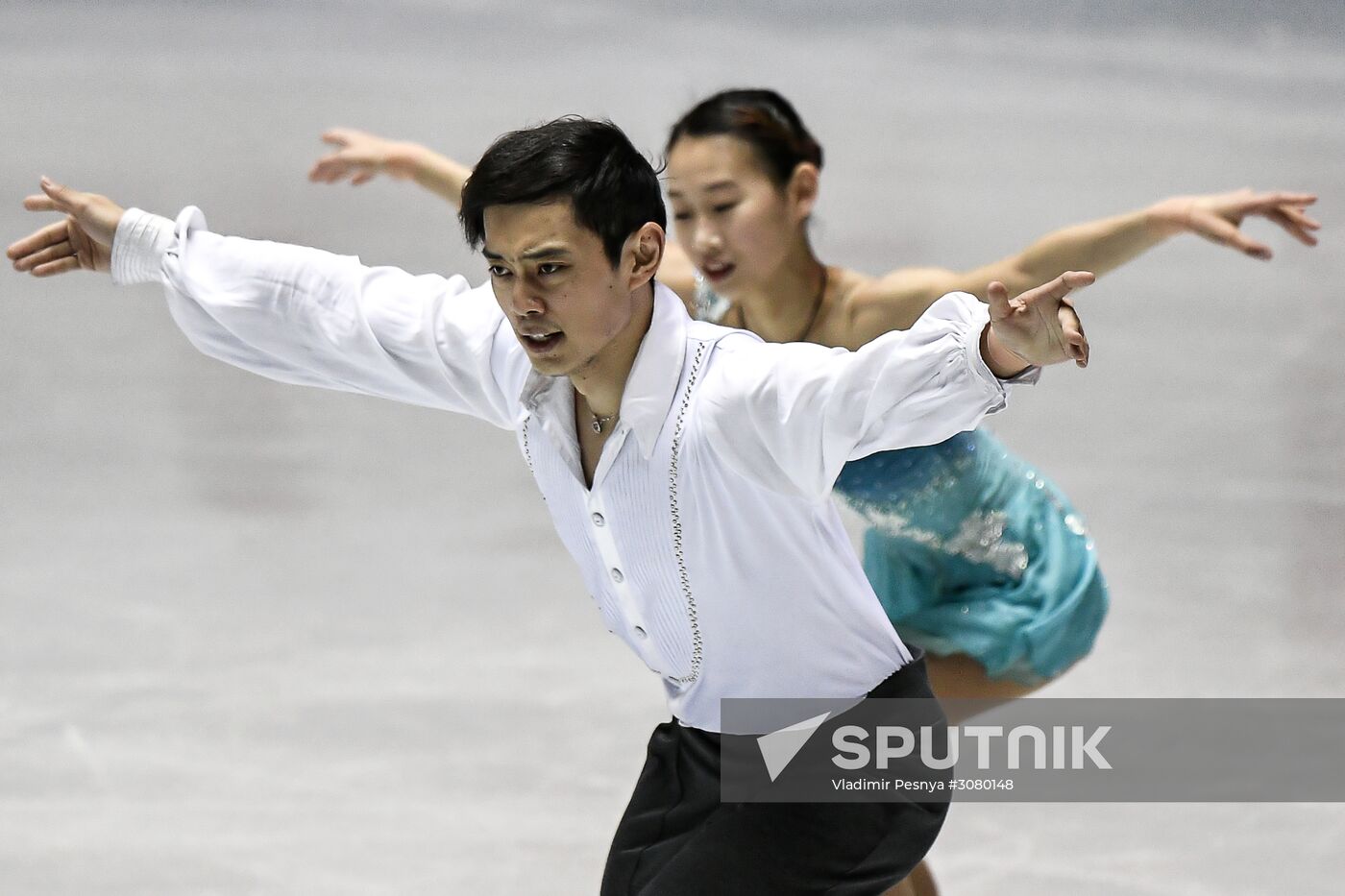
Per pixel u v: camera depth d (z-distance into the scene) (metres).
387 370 10.05
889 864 9.79
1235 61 48.53
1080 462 24.11
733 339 9.00
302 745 16.22
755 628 9.46
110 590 19.89
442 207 33.84
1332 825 14.84
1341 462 24.17
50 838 14.45
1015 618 13.20
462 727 16.62
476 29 46.12
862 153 39.09
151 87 40.50
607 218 8.52
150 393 26.23
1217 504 22.75
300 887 13.66
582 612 19.53
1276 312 30.78
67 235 10.96
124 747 16.14
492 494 23.16
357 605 19.56
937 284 13.62
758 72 44.72
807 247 14.08
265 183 34.59
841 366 8.45
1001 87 45.19
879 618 9.77
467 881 13.79
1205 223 12.69
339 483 23.28
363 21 46.03
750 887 9.60
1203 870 14.11
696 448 8.90
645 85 42.25
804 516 9.11
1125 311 30.86
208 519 21.98
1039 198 36.22
